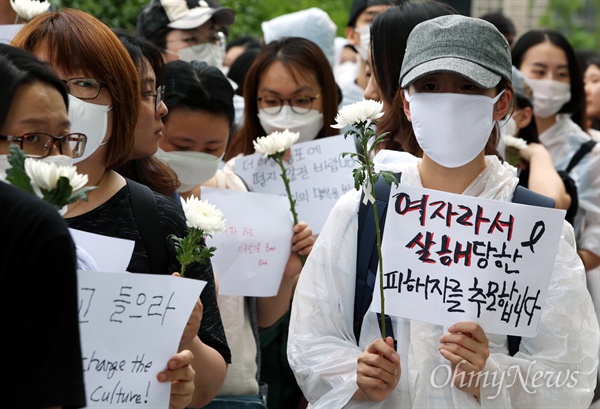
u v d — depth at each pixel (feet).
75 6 27.20
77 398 7.86
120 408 9.75
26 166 8.49
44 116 9.12
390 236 11.81
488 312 11.62
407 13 14.40
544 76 23.27
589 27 83.05
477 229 11.69
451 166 12.12
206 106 15.01
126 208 11.28
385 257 11.80
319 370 12.05
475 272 11.66
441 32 12.09
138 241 11.18
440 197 11.75
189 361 10.03
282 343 17.43
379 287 11.69
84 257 10.05
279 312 16.16
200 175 15.23
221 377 11.72
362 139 11.40
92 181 11.20
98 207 11.17
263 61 18.81
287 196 16.25
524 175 19.62
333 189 17.37
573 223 19.70
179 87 14.99
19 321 7.71
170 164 15.03
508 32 26.66
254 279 15.38
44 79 9.21
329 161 17.47
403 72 12.39
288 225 15.74
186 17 20.79
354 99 23.93
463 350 11.37
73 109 10.82
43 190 8.48
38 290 7.74
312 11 25.96
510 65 12.35
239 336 15.31
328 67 18.88
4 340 7.69
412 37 12.39
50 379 7.73
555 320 11.93
